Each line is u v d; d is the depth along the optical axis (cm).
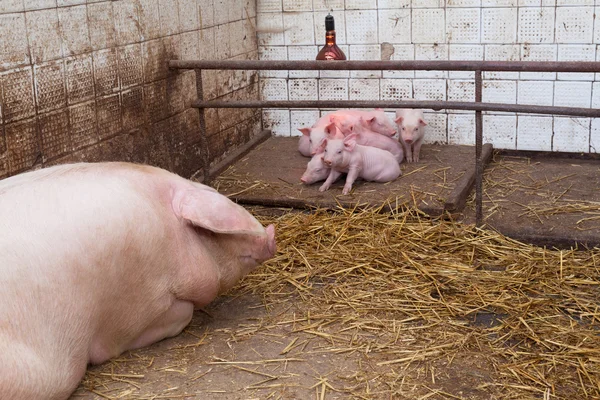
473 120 610
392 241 437
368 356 318
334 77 642
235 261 344
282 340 334
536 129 595
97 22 440
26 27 385
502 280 387
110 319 299
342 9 624
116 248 288
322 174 519
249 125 649
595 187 509
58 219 279
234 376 304
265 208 500
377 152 520
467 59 604
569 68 400
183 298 323
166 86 514
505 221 454
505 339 331
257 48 658
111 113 458
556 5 569
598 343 323
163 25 508
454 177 530
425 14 604
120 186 300
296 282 392
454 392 291
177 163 536
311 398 287
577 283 381
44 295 269
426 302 366
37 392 263
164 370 308
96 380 299
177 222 316
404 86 623
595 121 578
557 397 286
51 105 406
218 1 583
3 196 284
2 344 255
